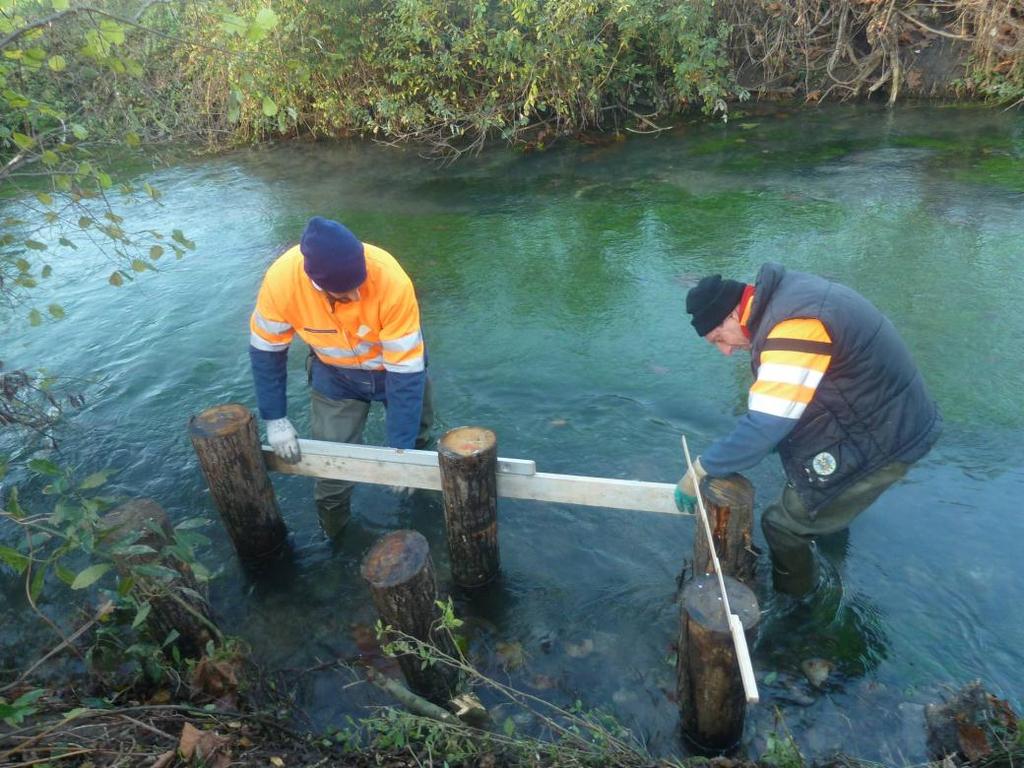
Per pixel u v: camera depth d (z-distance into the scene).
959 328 5.15
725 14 10.79
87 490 4.30
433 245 7.33
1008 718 2.68
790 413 2.60
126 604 3.03
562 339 5.55
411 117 10.20
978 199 7.16
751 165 8.73
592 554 3.71
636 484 3.27
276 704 2.99
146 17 4.49
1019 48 9.31
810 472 2.87
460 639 3.20
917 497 3.80
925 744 2.72
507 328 5.75
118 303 6.51
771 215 7.30
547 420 4.67
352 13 9.91
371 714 2.99
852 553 3.53
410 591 2.74
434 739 2.71
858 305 2.64
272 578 3.69
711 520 2.83
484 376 5.16
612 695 3.03
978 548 3.50
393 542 2.87
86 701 2.83
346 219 8.09
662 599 3.44
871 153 8.66
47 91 4.12
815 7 10.43
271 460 3.65
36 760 2.34
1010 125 9.03
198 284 6.77
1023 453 4.01
